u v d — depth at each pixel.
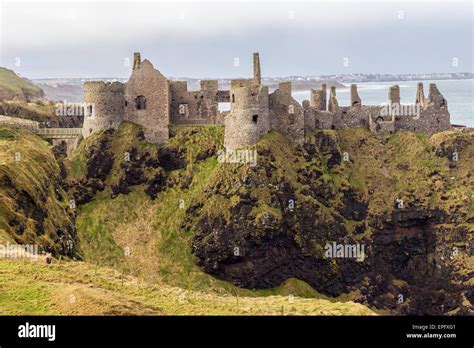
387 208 188.88
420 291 182.50
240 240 170.62
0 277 86.75
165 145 196.00
